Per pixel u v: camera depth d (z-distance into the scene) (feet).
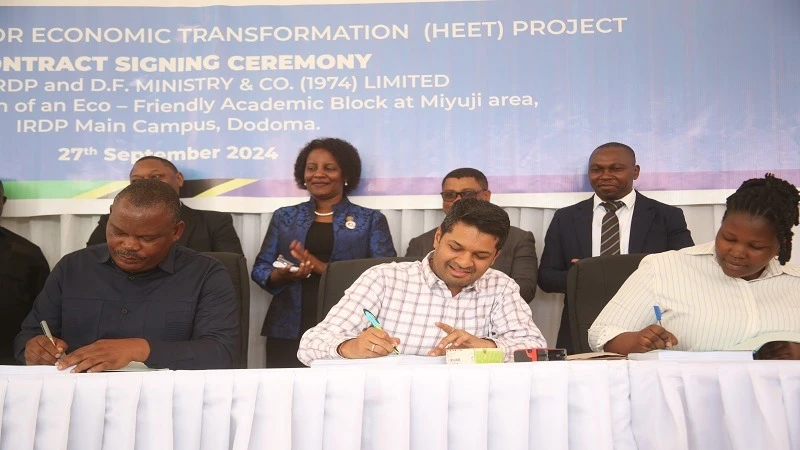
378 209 13.85
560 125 13.80
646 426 5.30
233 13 13.98
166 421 5.09
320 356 7.15
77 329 8.11
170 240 7.79
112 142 13.88
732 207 7.84
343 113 13.92
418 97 13.88
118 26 13.96
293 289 12.71
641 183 13.67
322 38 13.97
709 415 5.28
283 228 13.17
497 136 13.83
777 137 13.53
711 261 8.45
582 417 5.25
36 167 13.82
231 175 13.88
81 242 13.92
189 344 7.24
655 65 13.73
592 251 12.73
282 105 13.93
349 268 9.20
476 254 7.64
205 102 13.93
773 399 5.24
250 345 13.88
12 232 12.91
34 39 13.89
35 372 6.01
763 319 8.09
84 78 13.91
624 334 7.61
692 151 13.64
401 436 5.09
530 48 13.84
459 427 5.18
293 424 5.13
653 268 8.53
